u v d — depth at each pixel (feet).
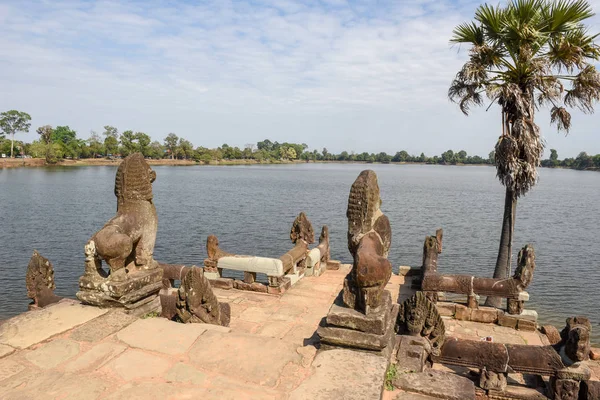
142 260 19.90
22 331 15.47
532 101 36.88
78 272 67.31
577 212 163.02
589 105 35.32
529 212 161.68
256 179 335.06
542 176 573.74
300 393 11.84
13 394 11.76
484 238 104.22
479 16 37.86
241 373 13.08
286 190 241.55
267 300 29.84
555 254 86.38
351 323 14.23
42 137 382.63
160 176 335.88
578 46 34.63
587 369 17.90
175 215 135.54
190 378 12.78
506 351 18.78
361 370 13.06
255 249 89.20
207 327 16.43
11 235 94.17
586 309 53.52
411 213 154.30
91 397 11.73
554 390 18.25
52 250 81.10
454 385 13.42
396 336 17.35
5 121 363.97
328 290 32.53
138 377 12.79
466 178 479.00
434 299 31.22
